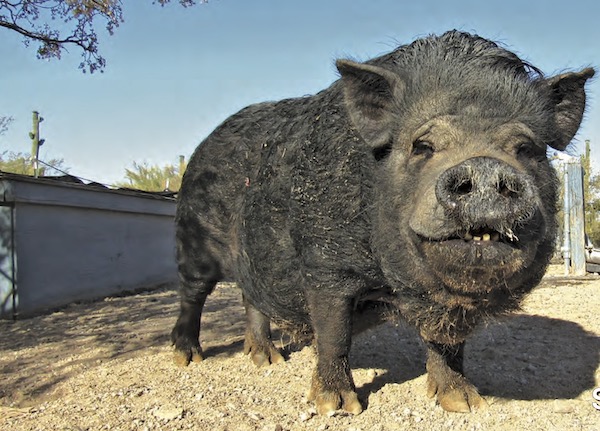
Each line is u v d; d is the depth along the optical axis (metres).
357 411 0.89
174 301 2.08
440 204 0.59
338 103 0.83
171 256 2.64
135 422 0.89
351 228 0.79
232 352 1.29
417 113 0.70
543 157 0.74
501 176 0.57
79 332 1.56
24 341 1.49
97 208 2.15
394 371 1.10
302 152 0.85
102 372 1.17
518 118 0.68
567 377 1.04
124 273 2.33
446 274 0.65
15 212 1.83
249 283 1.02
